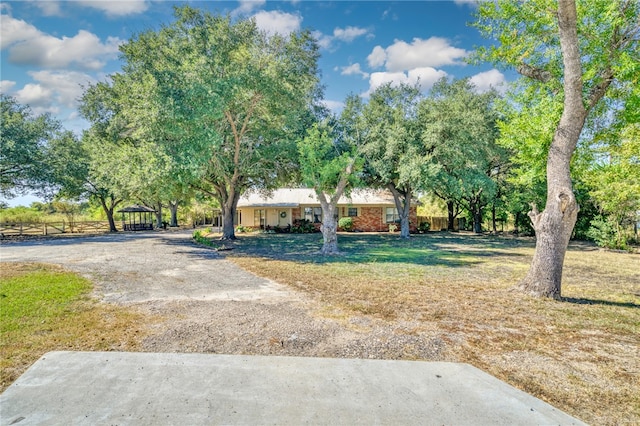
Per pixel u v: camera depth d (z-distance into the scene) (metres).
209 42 14.21
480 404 2.82
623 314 5.53
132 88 13.87
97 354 3.76
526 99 9.07
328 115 19.08
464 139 17.59
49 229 27.75
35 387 3.02
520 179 9.65
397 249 15.42
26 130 20.88
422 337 4.43
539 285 6.69
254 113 15.92
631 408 2.80
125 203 35.84
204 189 19.36
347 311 5.53
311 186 13.26
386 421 2.57
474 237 23.14
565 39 6.39
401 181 18.00
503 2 7.67
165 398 2.86
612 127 8.14
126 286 7.22
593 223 17.66
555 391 3.08
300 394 2.96
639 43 6.78
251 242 18.44
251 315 5.22
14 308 5.41
